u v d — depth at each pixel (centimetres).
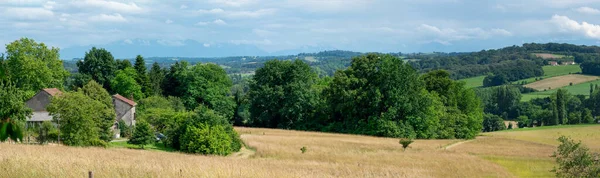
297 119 9288
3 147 3303
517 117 15988
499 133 11206
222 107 9969
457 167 4231
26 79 6844
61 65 7638
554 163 4788
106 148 4375
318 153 5006
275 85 9425
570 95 16188
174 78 10838
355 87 8488
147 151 4356
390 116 8081
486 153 5741
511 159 5122
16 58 6781
